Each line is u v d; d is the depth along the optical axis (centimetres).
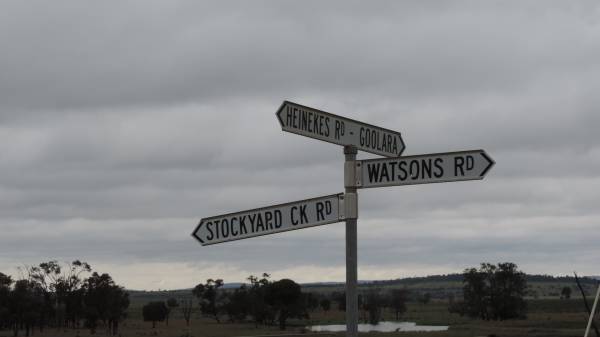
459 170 807
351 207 840
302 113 807
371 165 846
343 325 13375
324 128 830
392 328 11450
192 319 17775
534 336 7262
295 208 859
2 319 10225
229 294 16925
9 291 10312
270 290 11881
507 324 10912
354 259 830
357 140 868
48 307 11338
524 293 13312
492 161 791
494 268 13438
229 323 14700
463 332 8506
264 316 13338
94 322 11150
